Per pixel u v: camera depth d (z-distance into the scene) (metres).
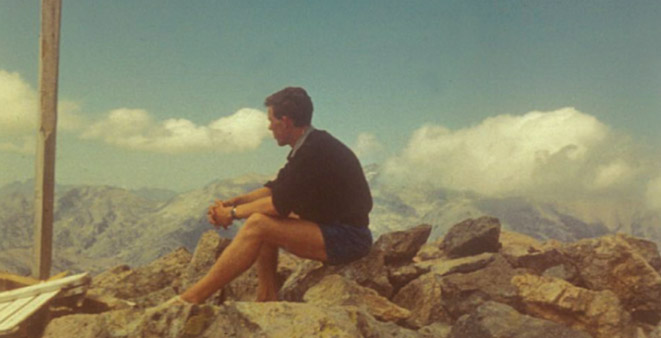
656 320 4.41
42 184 4.21
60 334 2.96
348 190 3.24
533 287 4.27
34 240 4.22
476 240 5.23
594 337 4.02
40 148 4.23
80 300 3.77
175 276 5.09
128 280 4.99
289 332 2.80
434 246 6.08
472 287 4.32
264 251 3.44
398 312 4.14
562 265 4.82
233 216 3.31
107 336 2.95
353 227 3.27
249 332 2.85
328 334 2.82
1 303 3.53
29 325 3.55
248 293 4.27
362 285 4.44
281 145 3.36
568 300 4.12
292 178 3.18
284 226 3.19
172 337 2.91
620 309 4.07
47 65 4.27
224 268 3.11
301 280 4.33
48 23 4.29
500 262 4.64
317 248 3.22
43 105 4.25
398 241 4.92
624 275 4.53
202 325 2.95
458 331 3.66
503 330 3.44
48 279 4.18
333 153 3.23
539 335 3.36
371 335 3.08
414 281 4.57
